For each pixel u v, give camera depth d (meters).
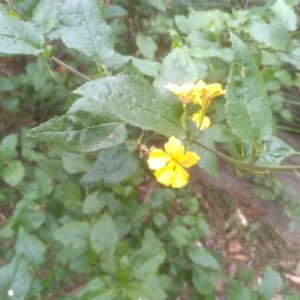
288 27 0.19
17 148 0.34
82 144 0.10
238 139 0.13
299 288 0.34
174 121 0.11
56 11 0.16
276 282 0.21
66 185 0.25
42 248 0.19
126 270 0.18
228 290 0.30
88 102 0.10
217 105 0.24
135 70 0.14
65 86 0.30
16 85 0.29
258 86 0.11
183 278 0.27
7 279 0.16
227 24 0.22
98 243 0.20
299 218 0.37
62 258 0.23
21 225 0.22
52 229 0.25
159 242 0.26
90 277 0.23
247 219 0.38
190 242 0.27
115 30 0.27
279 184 0.37
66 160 0.25
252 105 0.11
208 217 0.38
